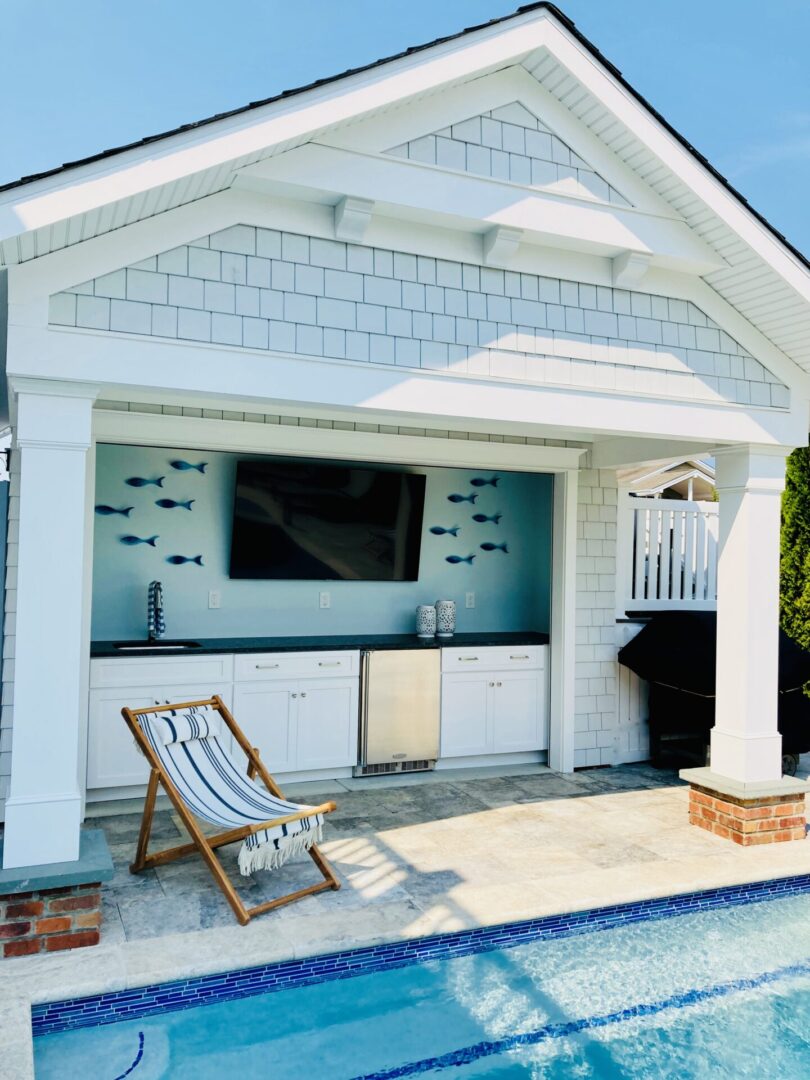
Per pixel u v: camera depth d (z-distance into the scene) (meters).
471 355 4.81
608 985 4.10
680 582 8.52
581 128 4.91
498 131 4.70
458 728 7.40
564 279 5.10
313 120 3.98
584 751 7.73
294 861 5.20
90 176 3.58
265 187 4.22
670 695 7.72
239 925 4.24
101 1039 3.54
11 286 3.81
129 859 5.18
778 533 5.94
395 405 4.61
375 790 6.82
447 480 8.16
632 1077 3.41
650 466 10.40
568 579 7.65
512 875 5.00
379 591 7.88
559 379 5.07
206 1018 3.72
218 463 7.16
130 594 6.87
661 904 4.85
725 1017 3.87
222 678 6.50
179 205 4.10
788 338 5.68
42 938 3.90
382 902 4.57
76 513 3.98
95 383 3.97
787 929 4.75
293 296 4.36
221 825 4.50
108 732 6.14
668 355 5.43
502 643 7.59
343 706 6.95
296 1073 3.36
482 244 4.84
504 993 3.99
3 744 5.72
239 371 4.23
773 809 5.68
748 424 5.70
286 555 7.30
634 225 5.06
